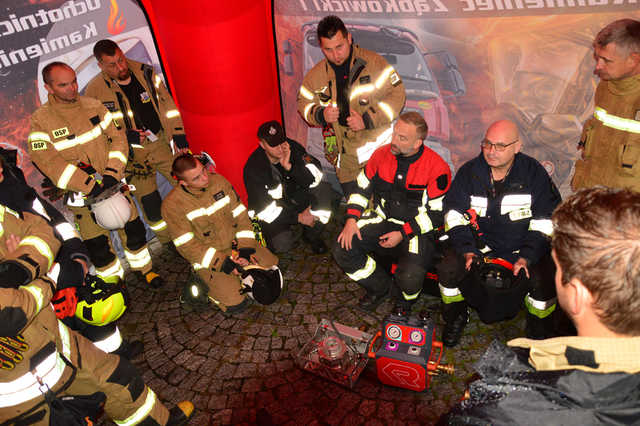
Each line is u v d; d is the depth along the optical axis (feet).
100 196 10.99
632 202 2.79
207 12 11.36
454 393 9.36
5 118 10.50
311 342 10.36
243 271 11.44
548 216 9.16
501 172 9.24
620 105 8.50
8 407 6.35
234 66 12.41
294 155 12.62
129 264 14.07
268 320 11.68
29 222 6.96
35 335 6.44
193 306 12.28
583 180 9.75
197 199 11.09
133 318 12.19
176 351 11.10
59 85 10.14
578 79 10.42
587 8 9.56
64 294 8.09
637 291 2.66
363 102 12.15
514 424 3.01
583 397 2.85
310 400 9.55
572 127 11.02
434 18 11.31
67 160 11.03
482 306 9.40
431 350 8.92
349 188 13.88
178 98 13.43
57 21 10.80
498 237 9.80
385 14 11.85
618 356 2.81
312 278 12.90
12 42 10.16
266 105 13.89
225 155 13.87
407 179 10.48
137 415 8.03
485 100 11.71
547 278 9.11
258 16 12.50
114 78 11.76
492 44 10.93
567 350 2.98
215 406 9.67
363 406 9.29
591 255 2.77
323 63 12.33
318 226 13.57
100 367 7.49
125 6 12.13
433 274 11.42
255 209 12.69
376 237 11.12
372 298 11.68
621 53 7.84
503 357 3.33
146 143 12.70
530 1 10.05
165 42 12.38
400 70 12.48
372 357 9.48
